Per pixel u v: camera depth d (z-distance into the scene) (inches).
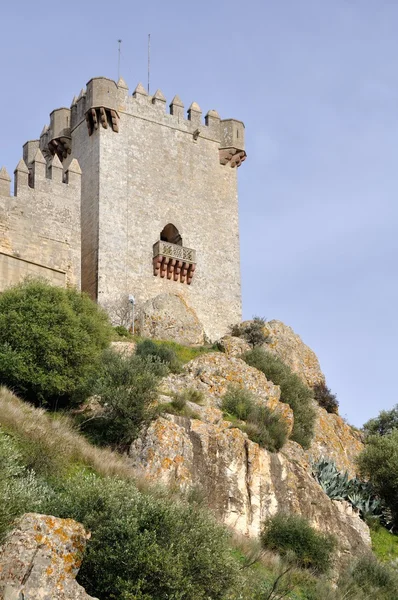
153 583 794.2
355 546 1373.0
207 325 2112.5
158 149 2164.1
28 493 820.0
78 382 1331.2
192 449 1272.1
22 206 1692.9
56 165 1770.4
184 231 2146.9
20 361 1295.5
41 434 1069.8
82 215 2078.0
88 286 2004.2
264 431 1411.2
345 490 1508.4
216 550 838.5
